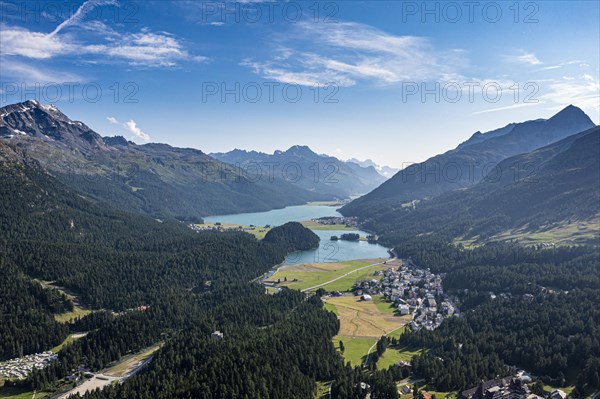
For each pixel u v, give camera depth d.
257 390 190.12
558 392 187.38
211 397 188.38
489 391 185.00
